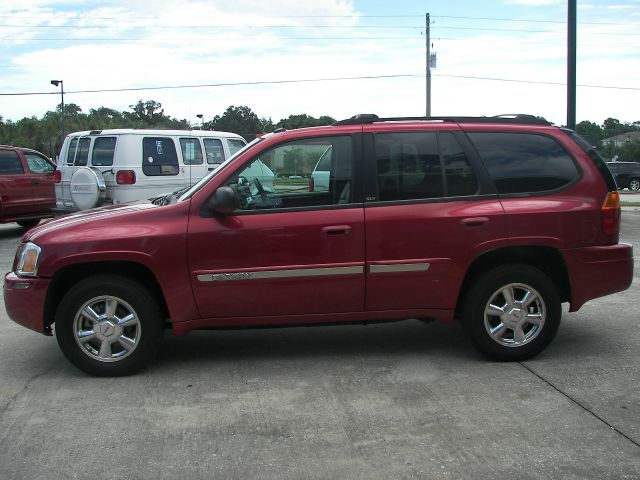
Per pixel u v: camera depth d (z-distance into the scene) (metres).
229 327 4.84
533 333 4.96
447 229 4.79
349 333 5.90
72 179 11.30
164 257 4.63
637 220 15.94
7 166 12.86
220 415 4.05
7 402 4.30
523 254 5.01
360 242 4.75
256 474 3.30
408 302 4.88
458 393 4.36
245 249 4.68
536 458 3.43
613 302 6.96
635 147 63.22
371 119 5.03
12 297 4.75
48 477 3.29
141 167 11.52
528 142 5.02
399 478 3.24
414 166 4.88
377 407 4.14
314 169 4.85
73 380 4.73
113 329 4.71
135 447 3.62
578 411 4.04
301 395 4.36
